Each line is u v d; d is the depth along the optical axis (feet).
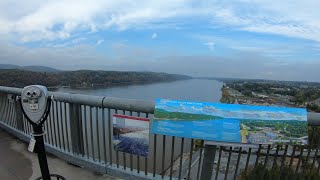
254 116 6.75
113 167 9.83
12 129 15.07
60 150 11.48
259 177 7.47
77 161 10.72
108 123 9.52
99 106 9.27
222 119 6.82
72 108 10.52
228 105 7.04
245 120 6.72
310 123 6.74
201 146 7.93
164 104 7.48
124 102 8.39
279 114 6.75
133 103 8.19
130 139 8.64
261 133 6.62
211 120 6.89
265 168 7.48
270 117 6.72
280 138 6.57
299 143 6.53
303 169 7.25
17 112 14.47
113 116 8.82
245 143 6.63
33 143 7.29
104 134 9.74
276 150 7.29
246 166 7.73
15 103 14.47
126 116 8.53
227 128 6.73
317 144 6.98
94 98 9.29
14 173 10.21
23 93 6.98
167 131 7.18
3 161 11.30
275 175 7.36
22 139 14.10
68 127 11.22
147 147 8.47
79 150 10.82
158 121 7.32
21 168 10.63
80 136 10.65
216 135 6.75
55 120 11.98
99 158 10.20
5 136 14.80
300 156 7.25
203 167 7.53
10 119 15.55
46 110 7.20
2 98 16.22
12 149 12.69
